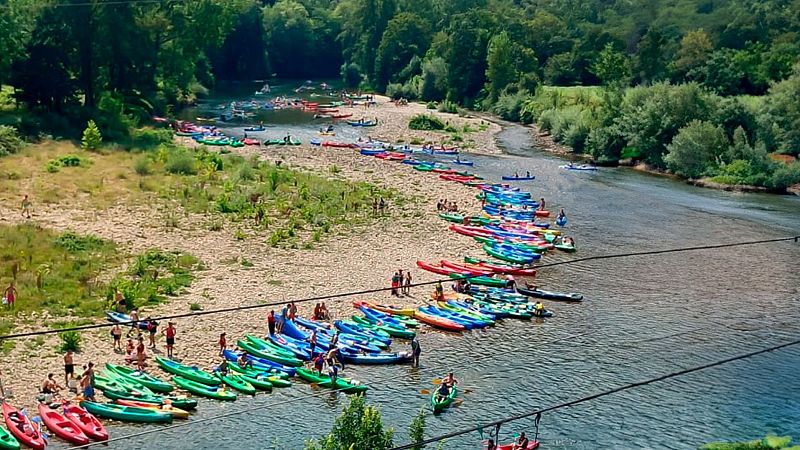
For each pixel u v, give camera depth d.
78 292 50.72
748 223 74.56
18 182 75.12
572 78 161.00
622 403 40.81
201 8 121.56
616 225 73.81
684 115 100.56
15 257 55.62
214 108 144.75
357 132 122.44
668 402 41.00
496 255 63.66
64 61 103.06
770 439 31.67
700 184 91.62
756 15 169.25
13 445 34.44
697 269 61.84
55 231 62.06
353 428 25.92
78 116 101.12
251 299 52.09
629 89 114.69
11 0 103.56
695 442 37.19
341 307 52.16
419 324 50.53
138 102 118.62
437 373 43.88
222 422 37.97
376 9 187.75
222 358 43.88
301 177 85.06
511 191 85.88
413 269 60.00
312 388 41.75
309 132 120.25
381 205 74.94
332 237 66.56
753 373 44.31
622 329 50.16
